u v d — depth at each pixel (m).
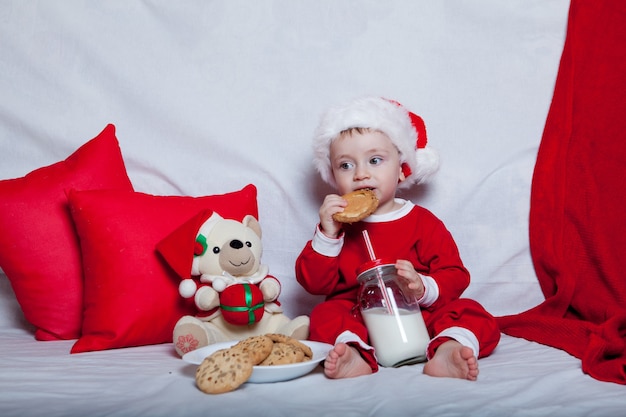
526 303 1.84
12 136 1.88
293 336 1.45
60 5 1.89
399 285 1.34
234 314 1.42
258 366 1.11
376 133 1.52
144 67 1.88
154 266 1.50
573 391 1.09
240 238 1.49
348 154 1.53
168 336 1.53
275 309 1.51
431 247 1.56
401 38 1.86
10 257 1.58
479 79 1.86
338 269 1.56
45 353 1.41
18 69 1.88
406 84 1.86
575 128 1.77
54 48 1.89
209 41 1.88
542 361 1.32
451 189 1.85
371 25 1.86
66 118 1.88
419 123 1.66
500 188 1.86
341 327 1.35
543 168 1.81
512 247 1.85
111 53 1.88
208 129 1.87
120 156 1.73
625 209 1.68
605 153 1.73
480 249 1.85
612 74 1.74
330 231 1.47
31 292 1.58
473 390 1.08
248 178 1.87
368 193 1.49
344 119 1.53
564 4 1.85
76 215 1.53
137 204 1.55
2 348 1.47
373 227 1.56
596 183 1.73
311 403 1.02
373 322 1.33
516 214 1.86
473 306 1.37
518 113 1.86
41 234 1.58
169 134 1.88
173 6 1.89
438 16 1.86
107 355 1.39
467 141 1.86
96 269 1.49
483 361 1.34
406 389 1.09
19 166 1.88
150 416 0.95
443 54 1.86
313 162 1.83
